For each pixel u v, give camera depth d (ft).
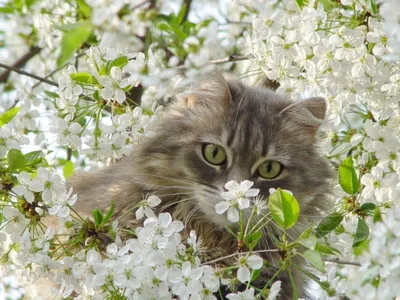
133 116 18.19
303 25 18.60
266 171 18.65
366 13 18.49
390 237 14.61
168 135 19.02
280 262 15.47
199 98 19.57
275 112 19.30
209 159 18.52
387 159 18.62
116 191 19.29
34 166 17.48
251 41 20.31
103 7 16.60
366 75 18.69
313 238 14.69
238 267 14.51
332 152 21.31
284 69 19.31
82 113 18.49
